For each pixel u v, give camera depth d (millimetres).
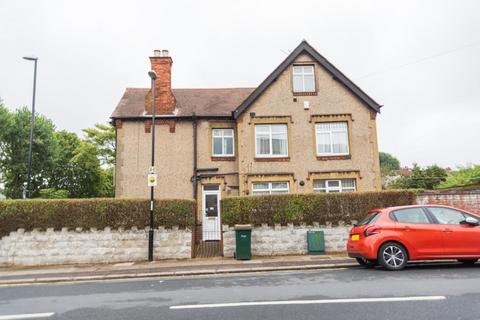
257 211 13133
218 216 17969
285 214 13141
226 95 21516
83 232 12742
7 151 23125
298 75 18531
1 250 12461
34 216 12719
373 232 9180
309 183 17406
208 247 14664
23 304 7012
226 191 18031
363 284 7496
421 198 14008
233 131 18938
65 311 6301
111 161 30953
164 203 13000
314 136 17844
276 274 9492
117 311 6137
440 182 33031
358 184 17375
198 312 5867
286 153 17844
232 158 18438
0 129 22203
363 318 5258
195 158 18219
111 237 12750
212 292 7395
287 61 18359
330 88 18281
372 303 6004
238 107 17938
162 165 18281
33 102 17703
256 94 18047
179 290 7770
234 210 13102
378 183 17469
